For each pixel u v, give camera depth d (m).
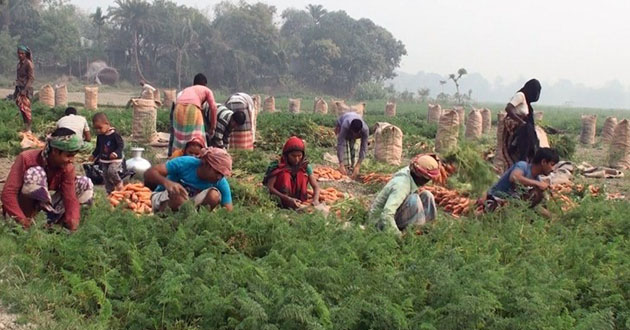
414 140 21.72
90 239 5.85
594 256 6.77
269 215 7.44
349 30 111.62
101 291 5.17
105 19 93.44
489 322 4.95
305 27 119.44
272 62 99.44
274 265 5.77
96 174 9.87
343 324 4.69
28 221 6.43
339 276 5.39
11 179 6.53
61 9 94.06
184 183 7.31
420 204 7.55
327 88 106.94
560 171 11.42
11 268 5.55
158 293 5.25
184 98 11.16
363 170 13.79
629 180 15.18
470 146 10.78
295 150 9.28
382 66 109.56
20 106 16.30
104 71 88.44
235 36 97.56
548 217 8.62
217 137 11.99
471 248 6.68
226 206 7.45
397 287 5.23
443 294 5.11
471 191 10.42
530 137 11.13
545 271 5.77
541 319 4.91
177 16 91.88
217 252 6.20
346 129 12.83
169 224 6.65
